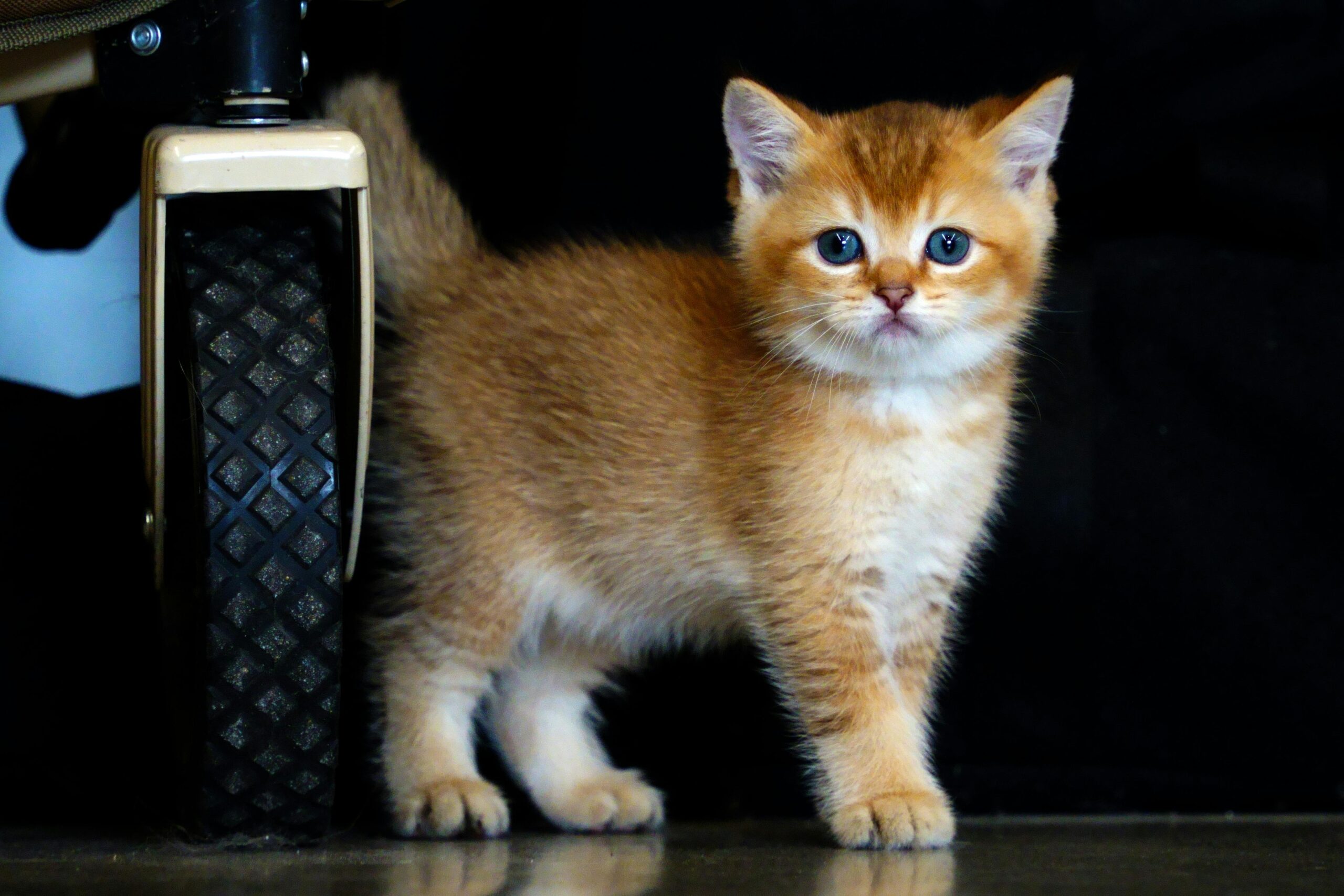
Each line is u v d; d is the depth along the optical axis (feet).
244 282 2.98
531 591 3.29
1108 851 3.04
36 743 3.27
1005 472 3.31
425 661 3.27
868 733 3.15
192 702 2.97
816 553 3.17
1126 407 3.43
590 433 3.24
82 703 3.28
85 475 3.32
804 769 3.32
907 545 3.19
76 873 2.89
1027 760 3.46
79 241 3.65
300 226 3.03
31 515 3.29
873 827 3.08
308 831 3.01
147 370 2.96
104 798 3.28
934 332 3.15
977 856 3.01
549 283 3.31
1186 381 3.42
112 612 3.29
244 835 3.00
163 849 3.01
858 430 3.16
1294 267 3.40
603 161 3.47
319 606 2.95
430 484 3.28
